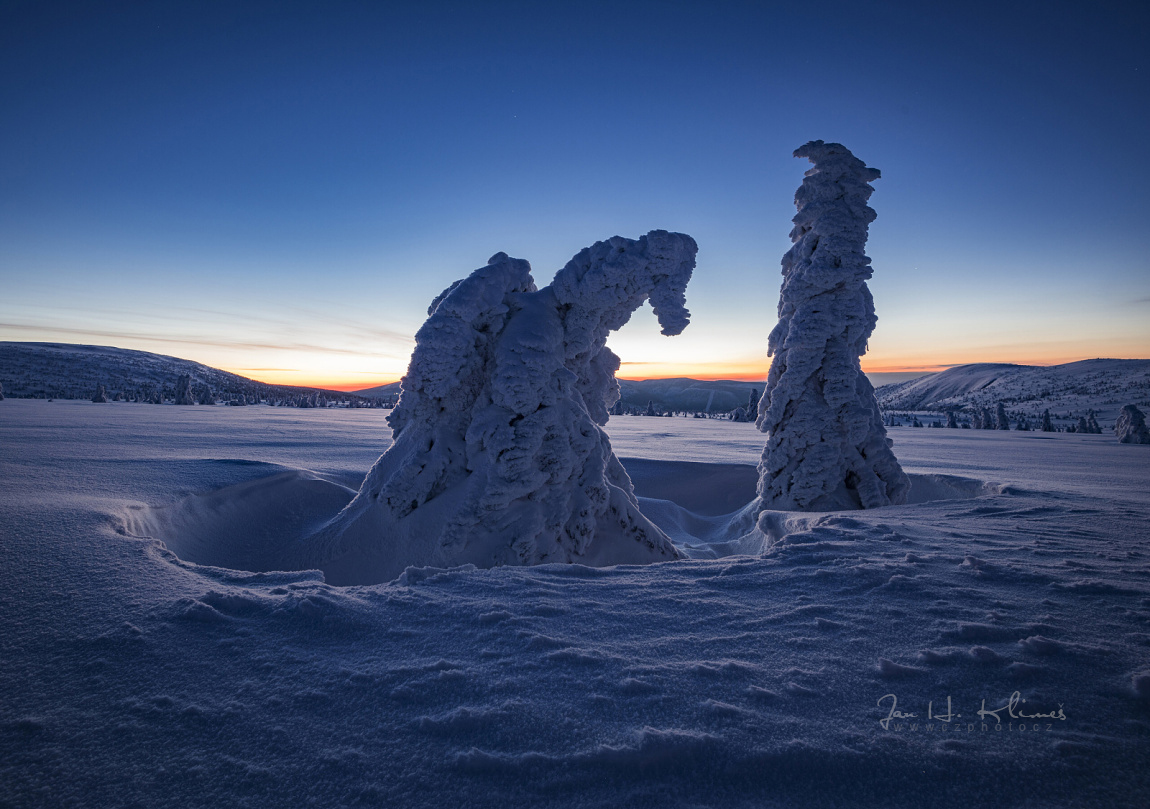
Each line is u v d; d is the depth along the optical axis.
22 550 4.33
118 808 1.73
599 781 1.85
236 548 8.48
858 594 3.66
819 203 10.48
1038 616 3.27
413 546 7.54
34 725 2.16
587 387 9.63
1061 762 1.93
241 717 2.21
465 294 7.95
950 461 21.61
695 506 15.10
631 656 2.72
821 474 10.43
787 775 1.87
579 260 8.46
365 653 2.77
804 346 10.51
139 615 3.21
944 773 1.88
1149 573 4.19
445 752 2.00
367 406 90.00
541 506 7.66
